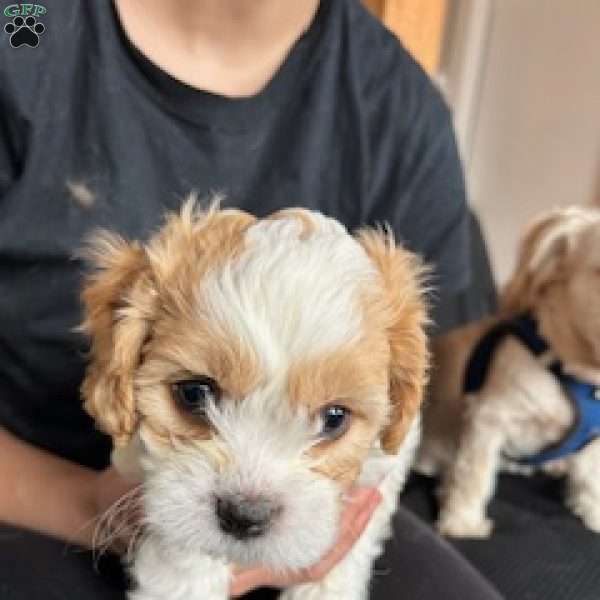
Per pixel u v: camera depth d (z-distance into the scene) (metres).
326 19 0.35
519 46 0.68
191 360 0.21
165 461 0.22
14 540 0.26
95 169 0.30
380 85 0.36
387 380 0.23
